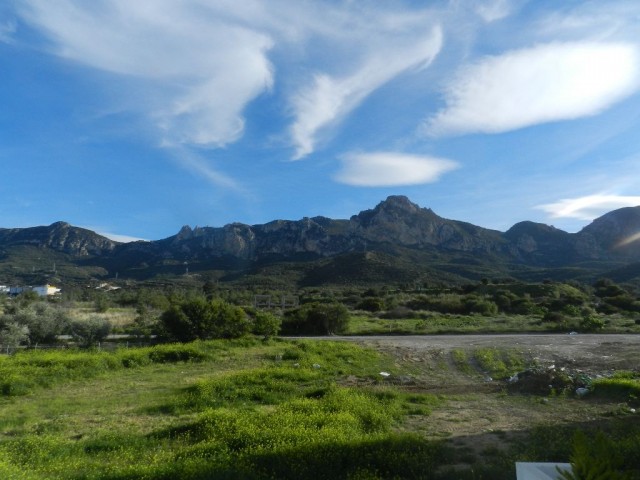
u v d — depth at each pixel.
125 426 10.45
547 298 55.81
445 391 14.47
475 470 6.78
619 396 12.51
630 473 4.96
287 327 35.66
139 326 34.81
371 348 23.86
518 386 14.58
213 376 17.27
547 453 7.49
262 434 8.53
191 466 6.86
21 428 10.43
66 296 73.69
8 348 24.52
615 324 35.88
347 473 6.73
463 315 47.62
